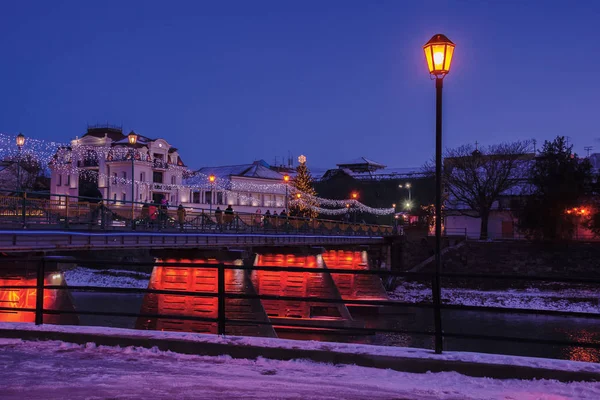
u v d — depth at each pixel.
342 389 7.64
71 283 60.59
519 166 87.25
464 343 40.22
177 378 7.98
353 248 64.62
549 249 72.81
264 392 7.45
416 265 77.50
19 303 22.81
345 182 107.06
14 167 51.69
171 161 81.81
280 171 127.38
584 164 75.94
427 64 13.45
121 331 9.93
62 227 22.30
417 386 7.83
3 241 18.97
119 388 7.48
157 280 33.22
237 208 92.75
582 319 50.44
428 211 95.31
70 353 9.20
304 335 43.97
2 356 8.97
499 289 69.06
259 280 45.94
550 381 7.99
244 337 9.64
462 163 83.75
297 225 49.41
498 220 84.06
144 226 28.38
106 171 74.19
